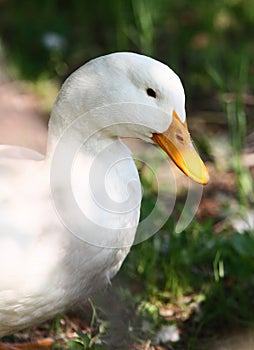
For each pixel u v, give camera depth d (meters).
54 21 11.70
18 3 12.15
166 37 11.61
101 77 5.70
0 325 5.83
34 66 11.08
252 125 10.10
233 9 12.20
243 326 7.26
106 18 11.86
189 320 7.29
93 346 6.73
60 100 5.82
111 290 7.28
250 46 11.59
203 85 10.88
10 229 5.57
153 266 7.60
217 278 7.31
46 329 7.09
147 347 6.93
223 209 8.66
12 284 5.54
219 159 9.62
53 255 5.62
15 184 5.77
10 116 10.05
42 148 9.56
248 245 7.48
